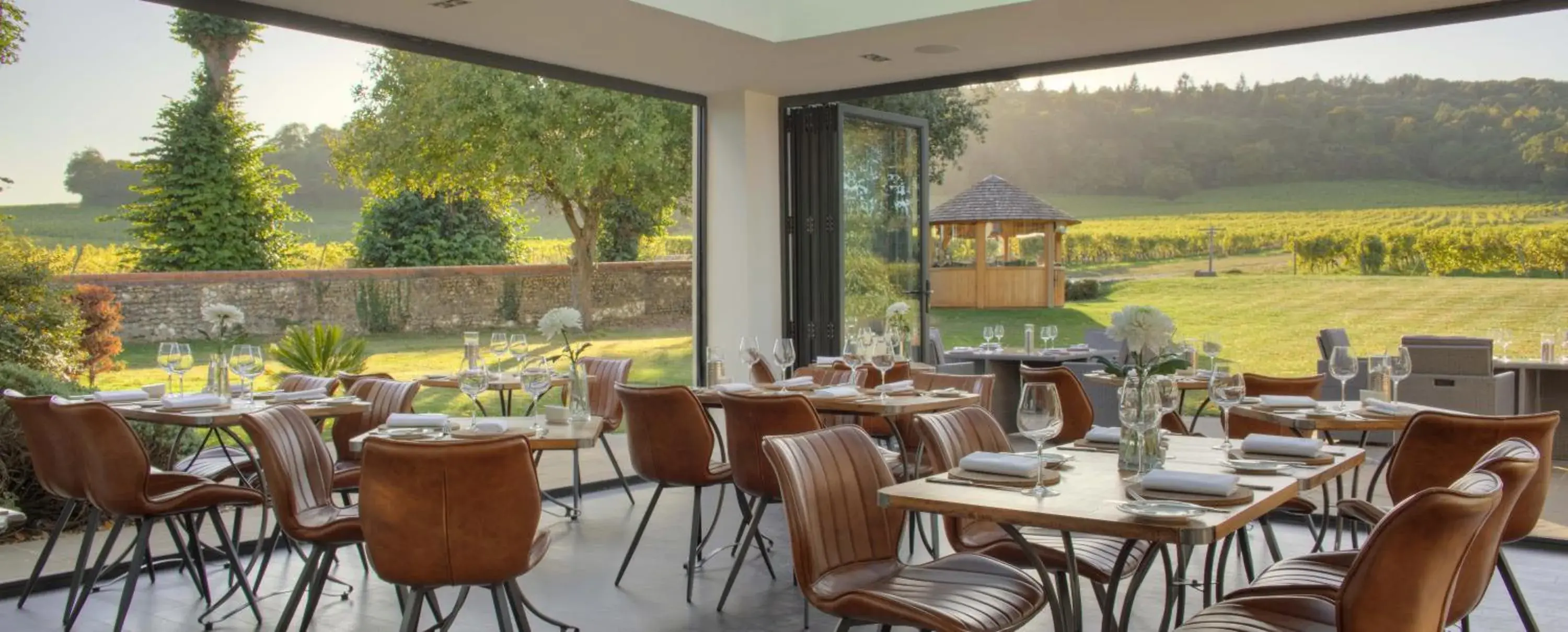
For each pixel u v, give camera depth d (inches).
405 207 578.9
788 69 304.5
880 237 362.6
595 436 164.4
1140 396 126.8
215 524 178.9
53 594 197.3
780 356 253.4
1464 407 311.6
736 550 229.1
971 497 111.0
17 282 286.2
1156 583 200.7
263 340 484.1
